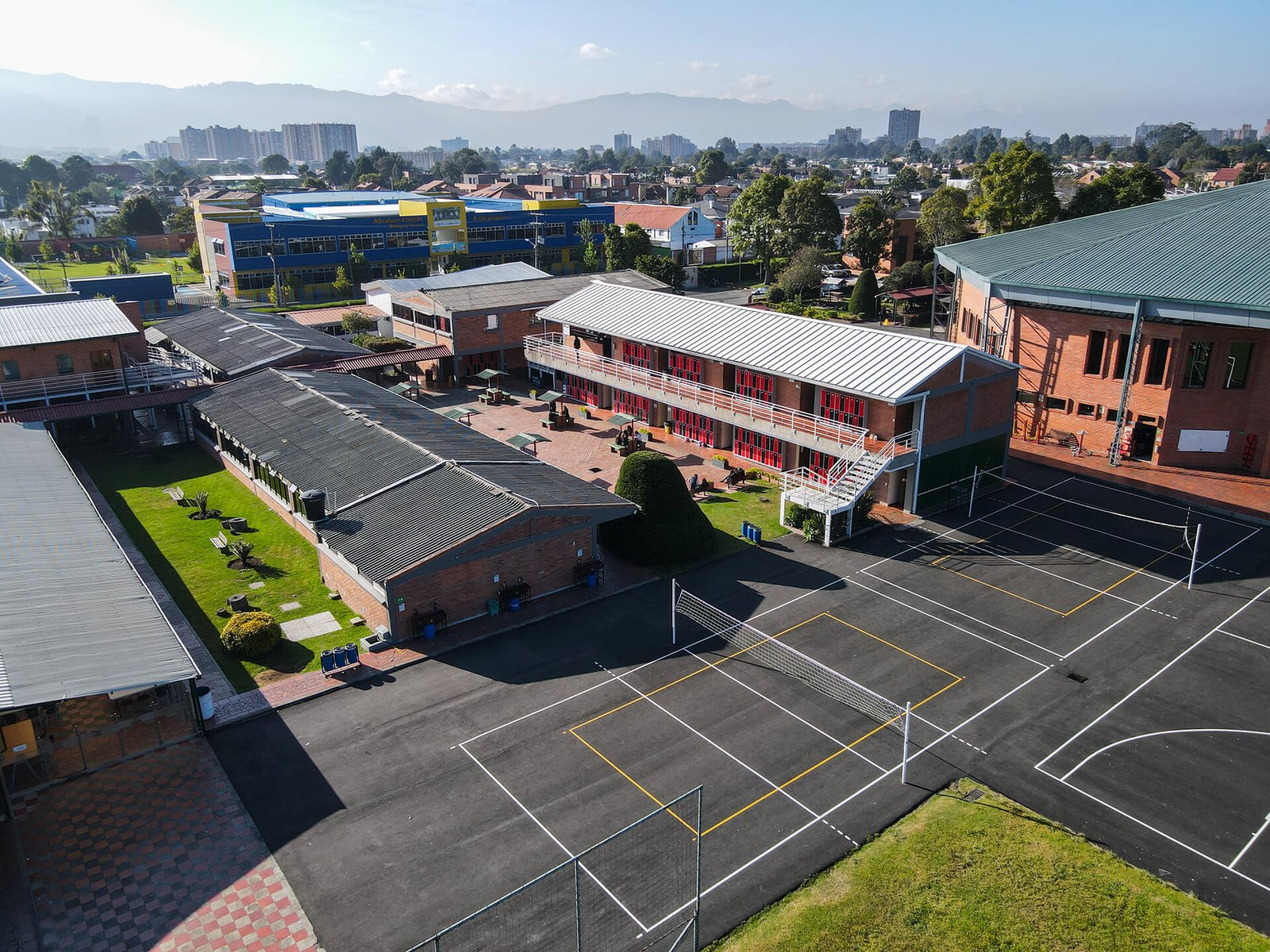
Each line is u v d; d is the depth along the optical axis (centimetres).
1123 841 2367
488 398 6975
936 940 2052
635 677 3184
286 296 11944
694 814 2481
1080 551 4200
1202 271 4972
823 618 3594
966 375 4641
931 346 4656
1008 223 9300
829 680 3150
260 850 2364
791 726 2889
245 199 17550
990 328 6259
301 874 2278
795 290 11038
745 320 5738
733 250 13838
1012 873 2250
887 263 12488
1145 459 5500
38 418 5428
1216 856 2312
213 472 5503
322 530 3772
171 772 2683
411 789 2597
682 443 5969
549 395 6284
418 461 4219
